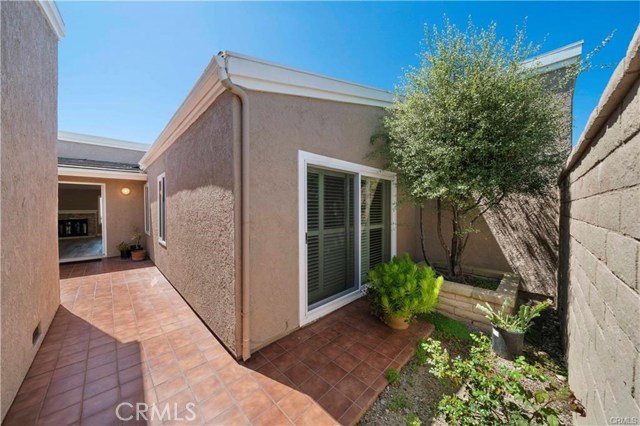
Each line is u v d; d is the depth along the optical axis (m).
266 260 2.84
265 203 2.82
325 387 2.22
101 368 2.47
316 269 3.70
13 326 2.12
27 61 2.63
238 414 1.93
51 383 2.25
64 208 13.04
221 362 2.57
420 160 3.69
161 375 2.37
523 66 3.26
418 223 5.96
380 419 1.98
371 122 4.38
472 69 3.27
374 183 4.67
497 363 2.70
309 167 3.56
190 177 3.93
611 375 1.27
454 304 3.72
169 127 4.40
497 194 3.84
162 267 5.90
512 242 4.82
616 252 1.26
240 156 2.62
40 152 3.07
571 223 2.74
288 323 3.10
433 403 2.16
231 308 2.70
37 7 2.92
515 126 3.16
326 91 3.50
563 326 3.01
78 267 6.63
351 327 3.31
